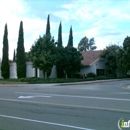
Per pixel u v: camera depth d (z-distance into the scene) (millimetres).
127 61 45125
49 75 41500
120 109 10234
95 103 12172
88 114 9195
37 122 7883
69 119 8320
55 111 9938
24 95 16672
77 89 22312
